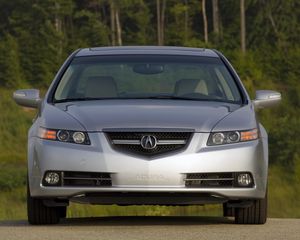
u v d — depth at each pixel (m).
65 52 164.25
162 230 18.56
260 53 153.00
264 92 21.39
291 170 67.69
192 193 18.69
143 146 18.56
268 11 175.88
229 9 181.50
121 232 18.16
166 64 21.58
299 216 50.09
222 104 20.20
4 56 150.75
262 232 18.36
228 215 22.81
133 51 22.11
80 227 19.30
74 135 18.84
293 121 80.62
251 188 18.94
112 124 18.73
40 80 154.00
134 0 181.62
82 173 18.75
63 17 179.50
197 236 17.55
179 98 20.53
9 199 52.69
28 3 177.62
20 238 17.33
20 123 94.75
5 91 146.50
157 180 18.47
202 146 18.70
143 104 19.78
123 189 18.48
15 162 81.44
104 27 178.12
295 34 172.62
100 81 20.81
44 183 18.94
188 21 186.38
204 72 21.33
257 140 19.16
